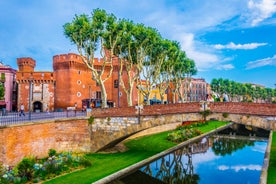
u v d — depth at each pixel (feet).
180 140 102.12
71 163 60.64
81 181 50.85
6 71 178.60
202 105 68.74
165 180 62.64
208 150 101.81
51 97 179.93
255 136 143.95
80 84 183.01
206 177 65.46
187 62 166.61
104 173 56.49
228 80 330.34
